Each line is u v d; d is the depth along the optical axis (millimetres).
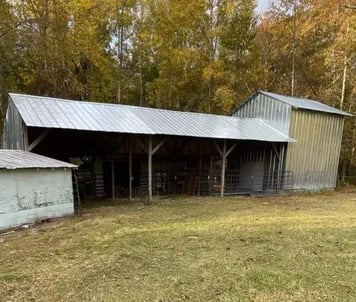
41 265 5207
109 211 10500
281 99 16188
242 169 17688
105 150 14570
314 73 22750
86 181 14492
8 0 17297
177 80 22172
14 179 8133
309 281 4414
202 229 7391
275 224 7895
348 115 17734
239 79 22453
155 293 4098
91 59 19938
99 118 11844
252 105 17734
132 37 22594
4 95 17766
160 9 21797
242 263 5109
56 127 10070
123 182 15297
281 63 24016
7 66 18172
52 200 9250
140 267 5004
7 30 17078
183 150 16266
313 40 21594
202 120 15031
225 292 4113
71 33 18922
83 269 4965
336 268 4871
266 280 4453
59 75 19141
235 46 22328
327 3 14516
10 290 4281
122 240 6578
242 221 8336
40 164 8898
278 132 15820
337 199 13828
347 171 22453
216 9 21984
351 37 13062
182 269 4891
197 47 22484
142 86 24125
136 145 15039
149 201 12633
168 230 7367
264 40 24047
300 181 16391
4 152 9461
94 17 20297
